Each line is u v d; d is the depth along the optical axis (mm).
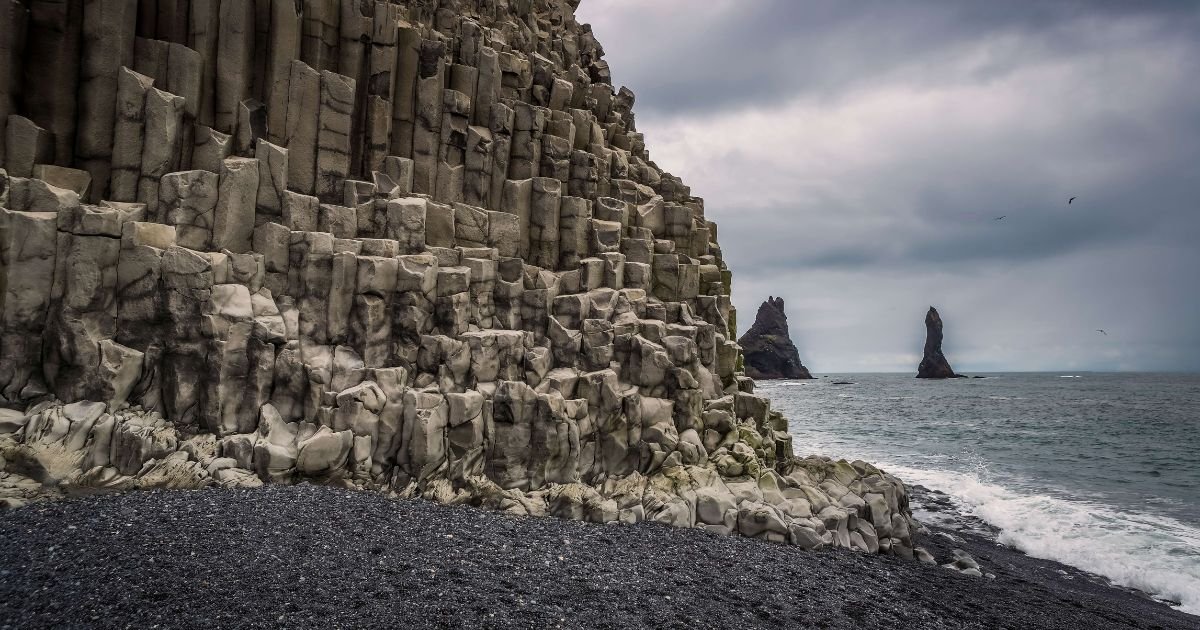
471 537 12781
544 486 16734
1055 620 13727
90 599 8992
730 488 17469
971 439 51875
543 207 21828
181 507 12234
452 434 16203
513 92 23312
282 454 14578
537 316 19641
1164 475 35562
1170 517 25484
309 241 16750
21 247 14359
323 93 18688
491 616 9617
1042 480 33938
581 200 22219
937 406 92562
